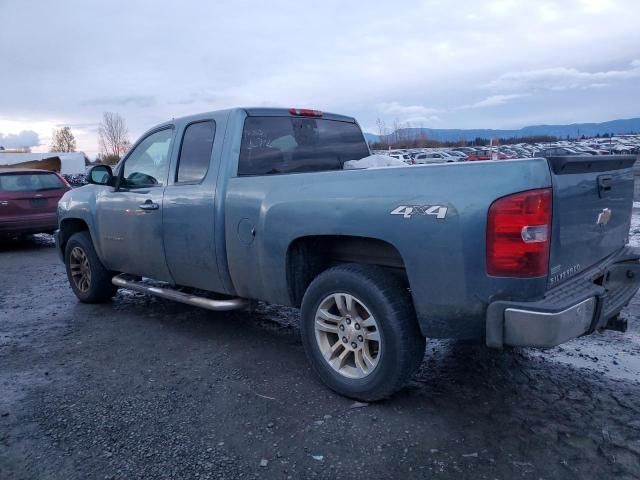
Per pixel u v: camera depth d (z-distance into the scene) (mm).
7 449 3008
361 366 3428
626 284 3693
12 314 5871
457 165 2967
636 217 11102
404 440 2980
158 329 5152
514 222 2748
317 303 3582
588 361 4078
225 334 4941
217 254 4234
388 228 3135
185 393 3670
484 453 2834
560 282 3020
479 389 3615
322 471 2721
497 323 2820
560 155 3031
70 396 3678
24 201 10555
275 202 3756
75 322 5484
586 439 2949
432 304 3031
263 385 3768
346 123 5285
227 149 4230
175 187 4617
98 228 5578
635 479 2590
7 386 3877
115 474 2746
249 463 2811
